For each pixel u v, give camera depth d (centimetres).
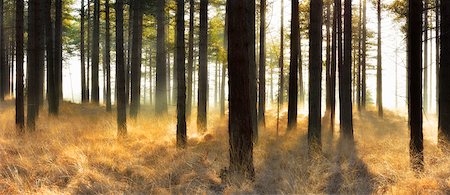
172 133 1298
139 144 1088
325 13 2217
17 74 1203
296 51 1521
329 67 2150
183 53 1067
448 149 904
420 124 753
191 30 1872
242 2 707
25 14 2884
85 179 688
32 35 1267
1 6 2677
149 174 740
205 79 1523
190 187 665
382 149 1018
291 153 1019
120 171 770
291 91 1516
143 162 843
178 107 1055
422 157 745
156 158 889
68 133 1188
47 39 1711
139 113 1995
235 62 713
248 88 721
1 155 837
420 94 755
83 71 2822
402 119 2195
